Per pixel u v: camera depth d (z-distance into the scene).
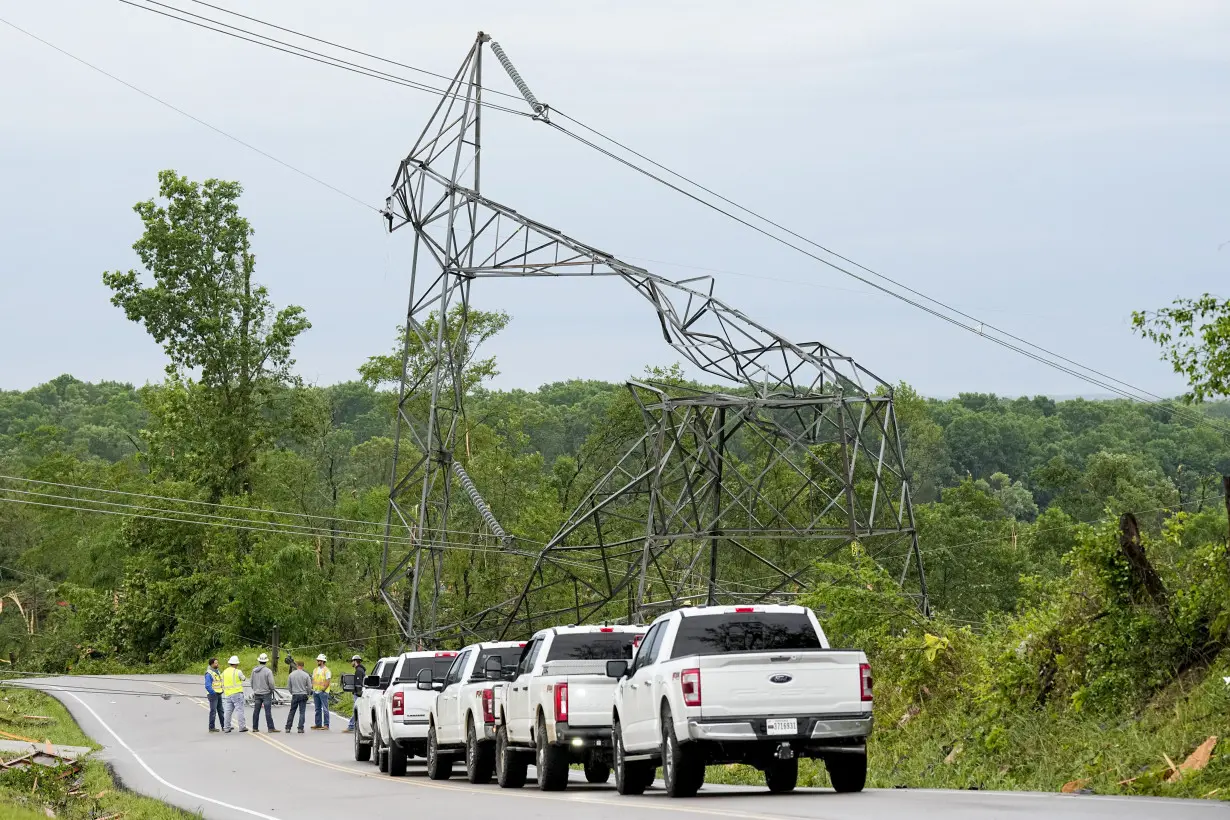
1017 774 46.91
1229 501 49.84
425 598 183.00
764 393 100.81
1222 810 29.69
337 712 134.75
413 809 42.78
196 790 59.53
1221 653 46.34
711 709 38.69
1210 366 51.25
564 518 174.25
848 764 41.44
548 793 49.09
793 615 42.94
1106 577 50.97
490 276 104.06
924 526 180.62
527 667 54.62
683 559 139.50
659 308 97.88
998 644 63.44
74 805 56.03
